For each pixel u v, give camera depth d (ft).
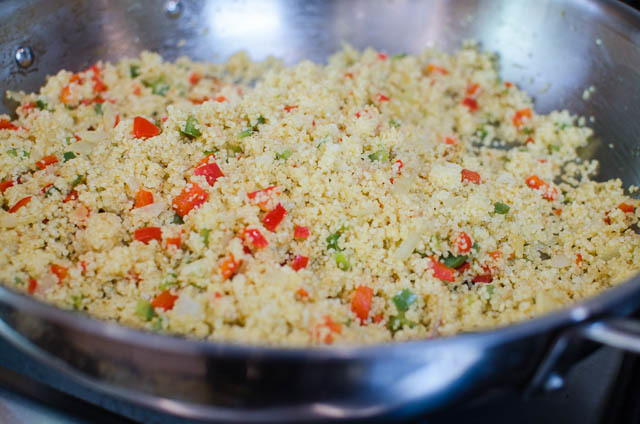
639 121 1.23
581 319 0.87
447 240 1.13
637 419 0.96
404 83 1.40
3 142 1.19
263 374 0.89
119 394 0.94
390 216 1.12
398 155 1.21
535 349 0.89
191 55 1.43
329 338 0.98
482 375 0.91
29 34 1.27
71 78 1.31
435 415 0.98
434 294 1.07
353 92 1.30
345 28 1.46
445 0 1.42
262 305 1.02
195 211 1.11
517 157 1.27
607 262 1.13
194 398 0.93
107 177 1.15
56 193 1.14
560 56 1.34
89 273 1.06
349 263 1.09
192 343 0.86
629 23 1.22
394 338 1.04
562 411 1.01
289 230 1.11
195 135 1.22
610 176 1.25
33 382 1.04
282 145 1.19
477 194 1.15
